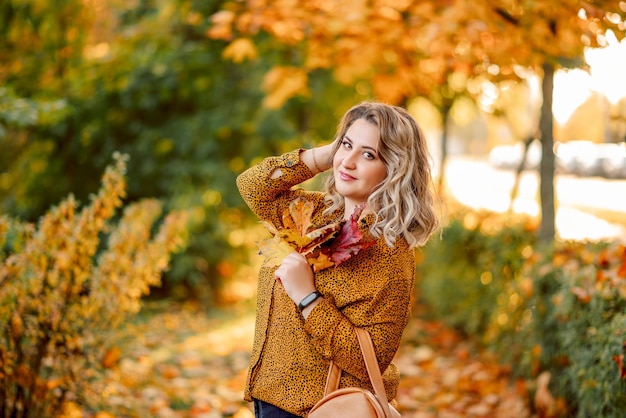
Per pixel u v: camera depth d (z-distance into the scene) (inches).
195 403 169.0
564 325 137.6
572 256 149.5
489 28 148.1
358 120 82.7
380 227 80.0
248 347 227.0
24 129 289.3
